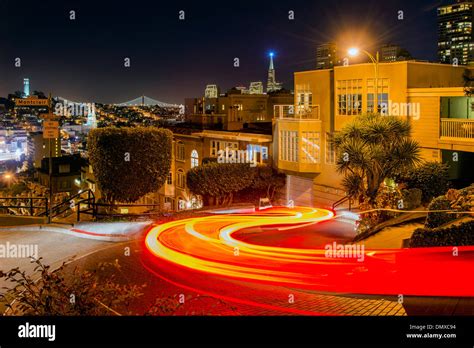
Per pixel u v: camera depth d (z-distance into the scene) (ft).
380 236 58.44
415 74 94.02
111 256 57.72
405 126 80.59
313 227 78.28
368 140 79.71
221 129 151.02
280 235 71.41
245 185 110.93
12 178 167.94
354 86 100.22
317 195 107.55
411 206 71.41
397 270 42.19
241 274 47.52
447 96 86.84
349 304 35.96
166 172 103.50
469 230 44.68
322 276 44.62
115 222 78.89
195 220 83.51
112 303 27.45
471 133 83.97
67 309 26.09
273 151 117.70
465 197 55.83
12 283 46.80
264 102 180.96
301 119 107.24
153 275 48.73
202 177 107.96
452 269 40.52
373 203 72.43
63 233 71.61
